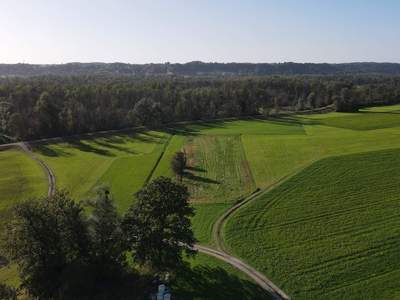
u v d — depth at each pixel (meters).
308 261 52.59
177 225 47.06
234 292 46.47
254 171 89.88
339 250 54.75
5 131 131.12
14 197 78.75
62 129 132.12
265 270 50.97
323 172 83.50
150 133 137.88
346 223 62.00
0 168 98.19
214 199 73.88
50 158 106.88
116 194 77.94
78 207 46.72
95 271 45.94
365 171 82.31
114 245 46.69
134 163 98.94
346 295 46.09
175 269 48.88
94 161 102.56
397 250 54.19
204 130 141.75
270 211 67.25
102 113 142.12
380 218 62.94
